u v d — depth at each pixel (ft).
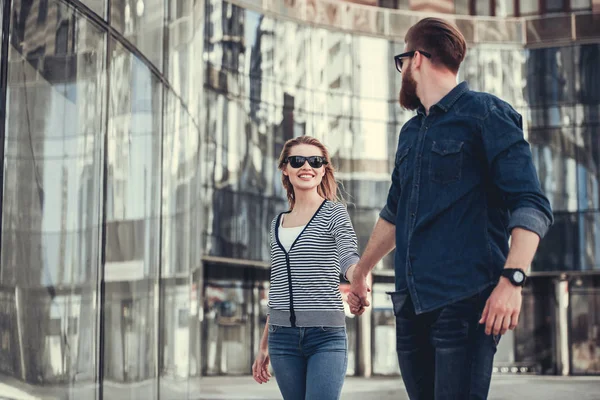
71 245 28.35
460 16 127.75
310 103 117.80
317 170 19.03
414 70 14.92
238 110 109.09
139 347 34.22
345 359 18.48
